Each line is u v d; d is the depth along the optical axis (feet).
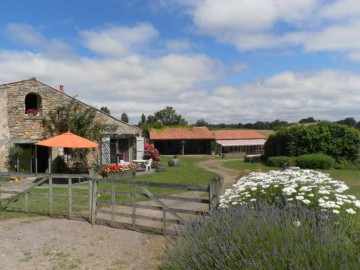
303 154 102.89
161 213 34.55
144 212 35.04
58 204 32.76
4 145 66.33
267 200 19.70
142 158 87.25
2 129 66.13
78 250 22.95
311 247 12.16
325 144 98.12
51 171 70.54
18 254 22.13
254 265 11.95
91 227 28.53
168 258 17.15
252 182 21.39
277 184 20.88
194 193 46.96
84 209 35.37
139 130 86.22
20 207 35.40
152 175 71.77
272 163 102.06
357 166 94.58
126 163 80.33
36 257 21.61
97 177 29.73
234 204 19.98
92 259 21.34
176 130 175.11
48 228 28.27
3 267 19.95
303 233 13.20
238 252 13.16
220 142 180.24
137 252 22.58
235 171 88.94
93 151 75.46
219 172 85.30
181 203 39.55
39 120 70.13
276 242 12.95
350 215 16.61
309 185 19.57
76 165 71.56
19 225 29.22
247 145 185.68
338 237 13.07
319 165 91.45
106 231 27.35
